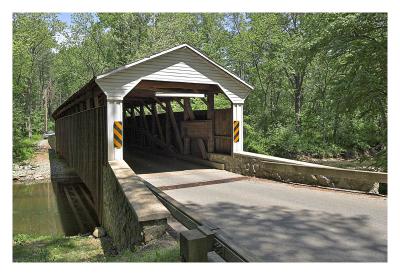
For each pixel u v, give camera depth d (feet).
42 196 50.37
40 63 178.40
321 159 77.97
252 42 87.56
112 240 24.90
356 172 23.68
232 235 15.26
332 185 25.76
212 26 116.67
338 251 13.23
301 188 26.61
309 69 84.28
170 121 50.62
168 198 15.44
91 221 37.81
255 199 22.94
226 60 112.68
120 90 29.48
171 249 11.55
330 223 16.97
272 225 16.76
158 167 40.04
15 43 75.82
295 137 78.69
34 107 163.53
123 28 114.73
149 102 57.16
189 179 31.78
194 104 82.43
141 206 13.93
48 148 100.94
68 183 59.41
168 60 31.94
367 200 21.67
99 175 31.78
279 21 84.84
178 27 99.14
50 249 24.90
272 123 88.58
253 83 99.14
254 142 77.92
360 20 42.34
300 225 16.71
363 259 12.37
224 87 35.53
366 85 39.50
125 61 114.01
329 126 79.82
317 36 52.60
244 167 34.22
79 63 138.72
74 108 55.26
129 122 71.61
